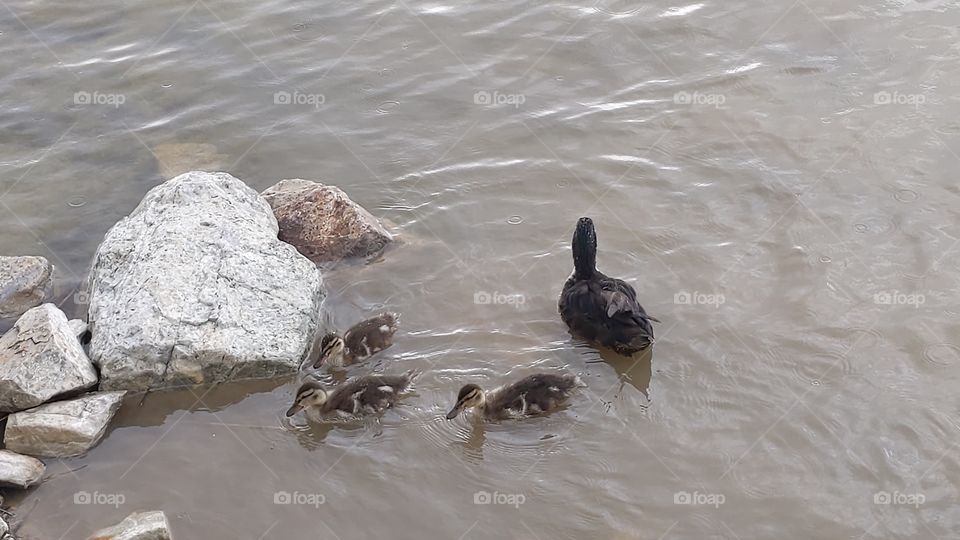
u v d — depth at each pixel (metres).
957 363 10.45
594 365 10.84
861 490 9.22
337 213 12.80
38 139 15.03
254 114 15.35
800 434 9.80
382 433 10.18
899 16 16.31
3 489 9.59
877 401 10.09
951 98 14.51
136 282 11.27
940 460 9.45
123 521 9.07
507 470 9.70
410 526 9.16
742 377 10.48
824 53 15.67
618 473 9.57
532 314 11.59
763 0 17.09
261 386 10.86
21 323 10.95
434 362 11.01
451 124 14.91
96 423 10.12
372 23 17.31
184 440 10.17
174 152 14.66
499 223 13.07
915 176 13.20
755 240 12.40
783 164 13.62
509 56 16.28
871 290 11.48
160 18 17.75
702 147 14.09
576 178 13.73
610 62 15.97
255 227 12.18
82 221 13.52
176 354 10.65
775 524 8.96
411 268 12.42
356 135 14.83
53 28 17.58
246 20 17.58
